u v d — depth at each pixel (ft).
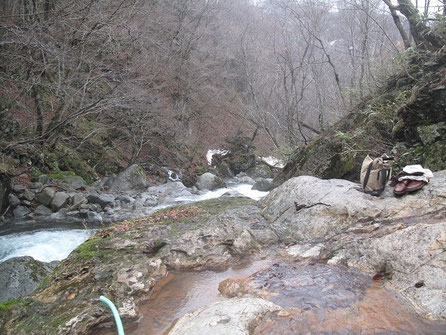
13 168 34.88
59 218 31.55
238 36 73.97
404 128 23.77
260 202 19.07
